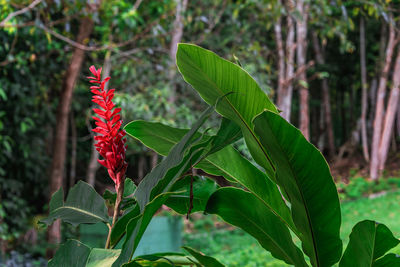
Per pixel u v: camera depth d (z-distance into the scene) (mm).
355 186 14680
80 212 1694
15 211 8906
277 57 11852
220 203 1824
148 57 9523
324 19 9523
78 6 6320
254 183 1783
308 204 1491
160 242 4785
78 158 12141
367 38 17547
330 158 19281
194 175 1799
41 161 9695
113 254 1412
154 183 1444
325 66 16891
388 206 11047
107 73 8672
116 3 6816
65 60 9500
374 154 16141
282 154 1395
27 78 9133
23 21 7719
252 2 8531
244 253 6918
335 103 22297
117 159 1444
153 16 9211
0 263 7020
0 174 9320
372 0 8734
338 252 1589
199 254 1627
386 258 1522
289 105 11039
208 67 1488
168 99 8984
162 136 1842
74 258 1443
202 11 10359
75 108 10008
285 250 1784
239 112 1507
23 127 8148
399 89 16031
